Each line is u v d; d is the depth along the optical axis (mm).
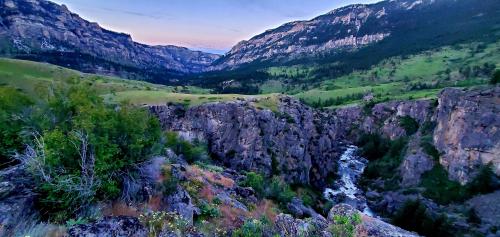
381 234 10766
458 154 96688
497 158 86562
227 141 104312
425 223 72188
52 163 13820
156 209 16234
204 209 21656
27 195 12031
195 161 57969
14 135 18266
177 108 110375
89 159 15164
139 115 18922
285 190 53656
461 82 185250
